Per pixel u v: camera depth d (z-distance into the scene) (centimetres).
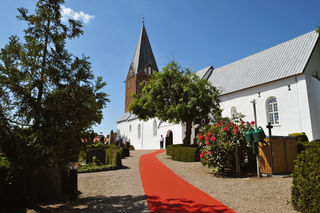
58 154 505
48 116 524
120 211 495
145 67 4875
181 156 1482
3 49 521
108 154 1409
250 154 1015
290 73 1884
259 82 2103
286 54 2138
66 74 588
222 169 933
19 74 522
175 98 1711
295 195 472
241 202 542
